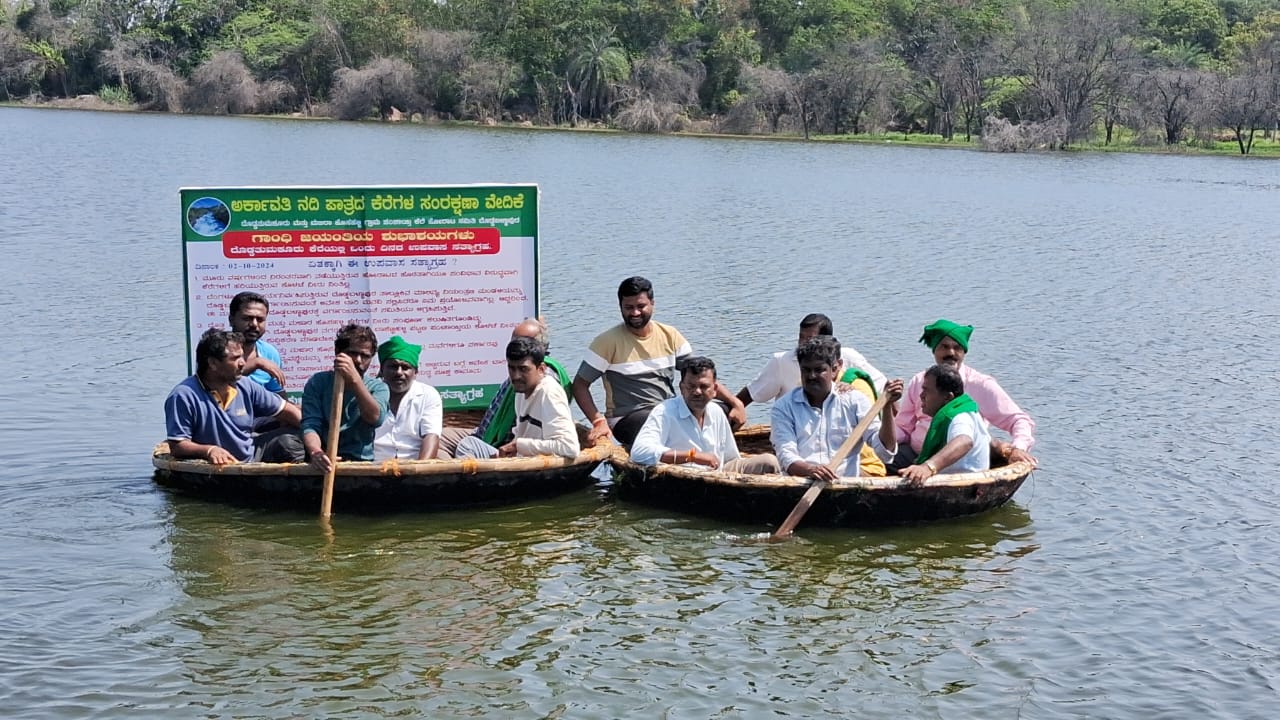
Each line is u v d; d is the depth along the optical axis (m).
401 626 7.11
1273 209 37.34
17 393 11.91
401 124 91.81
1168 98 79.88
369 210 10.11
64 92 107.94
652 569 8.01
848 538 8.61
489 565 8.01
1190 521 9.06
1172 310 18.52
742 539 8.55
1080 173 54.47
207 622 7.10
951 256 24.33
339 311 10.20
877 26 100.75
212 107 97.69
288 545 8.25
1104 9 82.81
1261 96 76.81
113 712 6.11
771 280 20.30
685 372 9.16
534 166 50.09
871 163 59.16
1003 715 6.25
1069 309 18.39
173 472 8.97
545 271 20.34
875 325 16.56
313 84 101.00
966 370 9.83
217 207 9.95
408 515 8.84
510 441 9.55
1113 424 11.73
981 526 8.88
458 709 6.22
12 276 18.48
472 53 97.00
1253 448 10.96
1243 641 7.12
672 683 6.52
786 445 9.01
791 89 90.38
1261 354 15.27
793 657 6.83
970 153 72.19
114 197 30.84
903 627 7.23
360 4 100.56
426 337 10.32
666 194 37.59
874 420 9.27
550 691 6.41
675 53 100.88
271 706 6.21
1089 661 6.85
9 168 40.62
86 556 7.98
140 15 107.81
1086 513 9.20
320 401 8.90
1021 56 84.31
